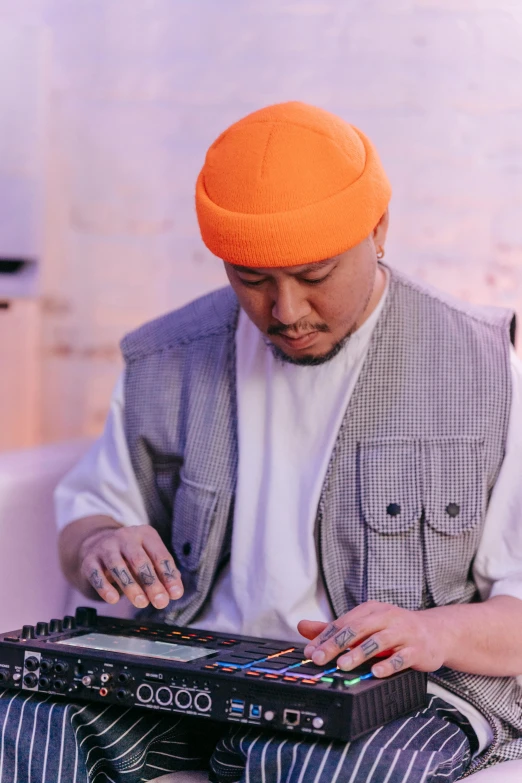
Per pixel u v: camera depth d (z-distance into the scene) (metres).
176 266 2.70
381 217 1.48
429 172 2.49
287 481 1.57
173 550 1.67
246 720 1.20
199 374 1.67
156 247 2.70
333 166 1.36
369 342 1.56
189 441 1.64
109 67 2.68
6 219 2.38
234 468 1.61
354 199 1.34
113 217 2.71
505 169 2.46
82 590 1.65
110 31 2.67
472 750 1.44
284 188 1.33
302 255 1.32
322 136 1.38
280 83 2.58
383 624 1.28
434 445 1.53
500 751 1.45
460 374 1.55
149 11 2.64
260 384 1.61
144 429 1.70
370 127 2.51
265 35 2.57
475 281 2.49
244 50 2.59
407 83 2.48
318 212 1.32
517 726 1.47
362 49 2.51
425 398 1.54
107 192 2.70
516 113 2.44
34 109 2.37
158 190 2.68
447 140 2.47
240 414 1.61
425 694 1.36
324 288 1.36
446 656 1.33
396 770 1.16
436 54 2.47
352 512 1.53
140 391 1.71
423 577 1.51
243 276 1.37
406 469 1.52
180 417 1.67
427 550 1.50
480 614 1.40
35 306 2.66
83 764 1.30
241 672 1.23
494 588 1.51
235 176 1.37
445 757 1.22
